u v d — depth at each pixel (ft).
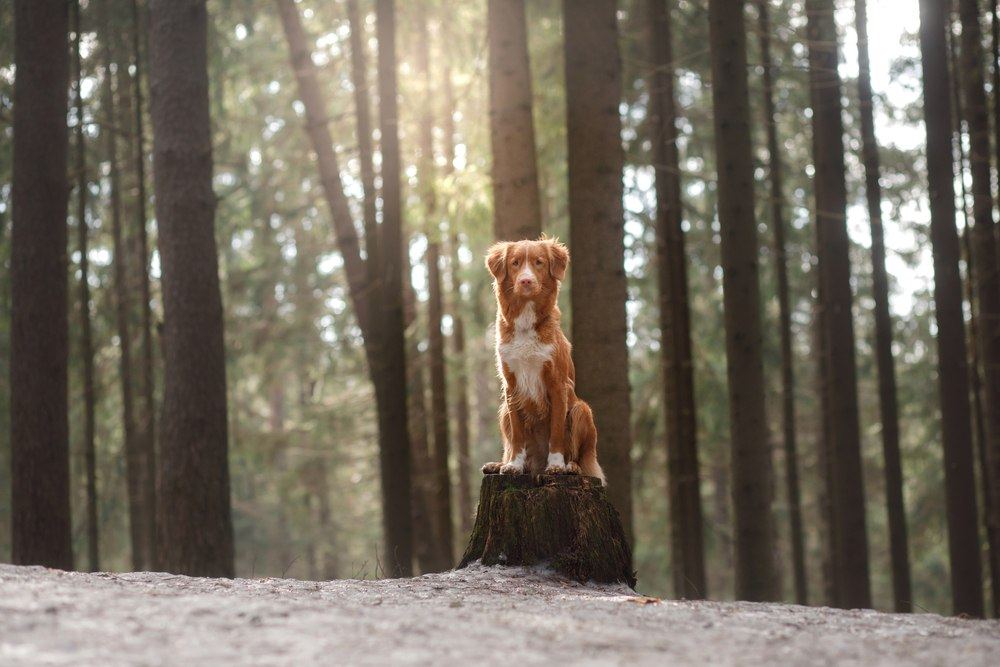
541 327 25.82
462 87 55.42
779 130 67.67
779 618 20.24
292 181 69.97
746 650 16.30
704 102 63.16
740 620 19.61
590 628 17.38
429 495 63.98
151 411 54.39
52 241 38.52
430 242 53.26
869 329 78.95
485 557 26.25
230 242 74.23
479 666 14.33
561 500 25.94
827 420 56.24
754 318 39.06
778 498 86.17
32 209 38.32
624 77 53.93
